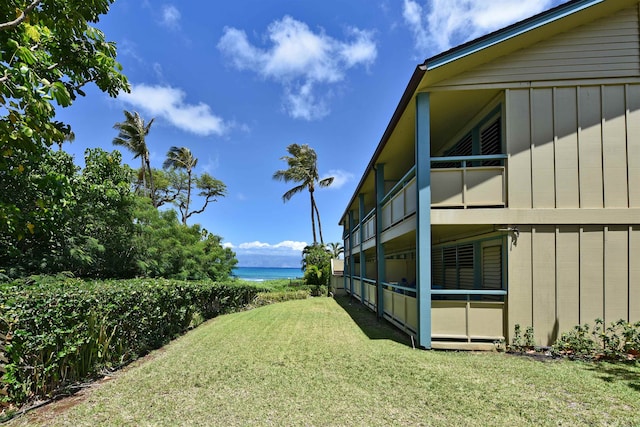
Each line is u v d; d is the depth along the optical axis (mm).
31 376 3672
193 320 8914
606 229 5734
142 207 11664
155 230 11773
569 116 5961
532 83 6047
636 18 6016
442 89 6211
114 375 4766
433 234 8664
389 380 4305
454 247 9398
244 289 14852
